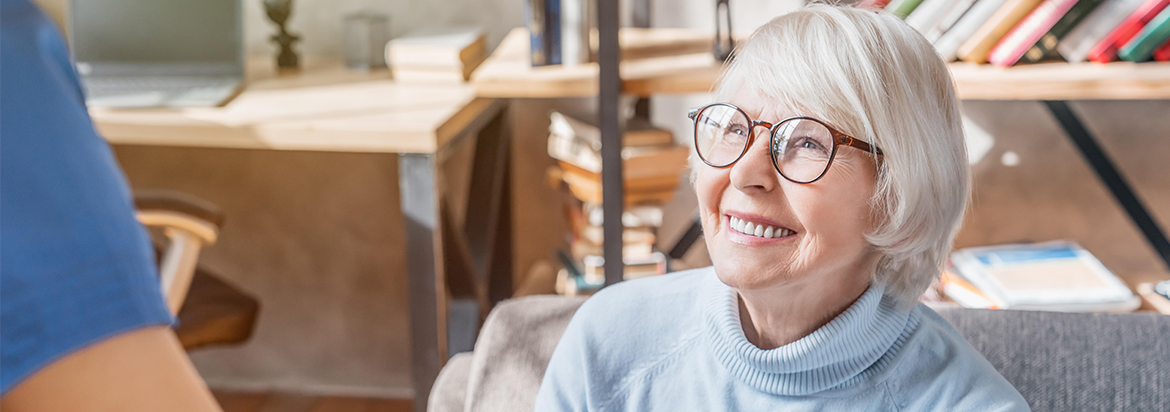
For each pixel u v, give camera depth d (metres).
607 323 0.88
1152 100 1.75
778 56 0.69
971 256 1.62
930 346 0.76
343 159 2.07
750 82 0.71
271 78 1.79
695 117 0.76
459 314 1.75
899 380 0.74
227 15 1.75
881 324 0.74
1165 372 0.86
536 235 2.06
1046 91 1.34
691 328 0.85
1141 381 0.86
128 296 0.30
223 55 1.75
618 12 1.38
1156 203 1.80
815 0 0.88
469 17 1.92
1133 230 1.84
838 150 0.68
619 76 1.42
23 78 0.29
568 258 1.80
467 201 1.88
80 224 0.29
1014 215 1.88
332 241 2.15
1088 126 1.79
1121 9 1.35
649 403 0.84
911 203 0.68
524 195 2.04
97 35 1.77
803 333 0.77
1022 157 1.85
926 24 1.44
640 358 0.86
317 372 2.29
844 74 0.67
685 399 0.82
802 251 0.71
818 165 0.68
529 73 1.55
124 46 1.77
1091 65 1.40
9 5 0.31
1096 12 1.37
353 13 1.94
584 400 0.87
